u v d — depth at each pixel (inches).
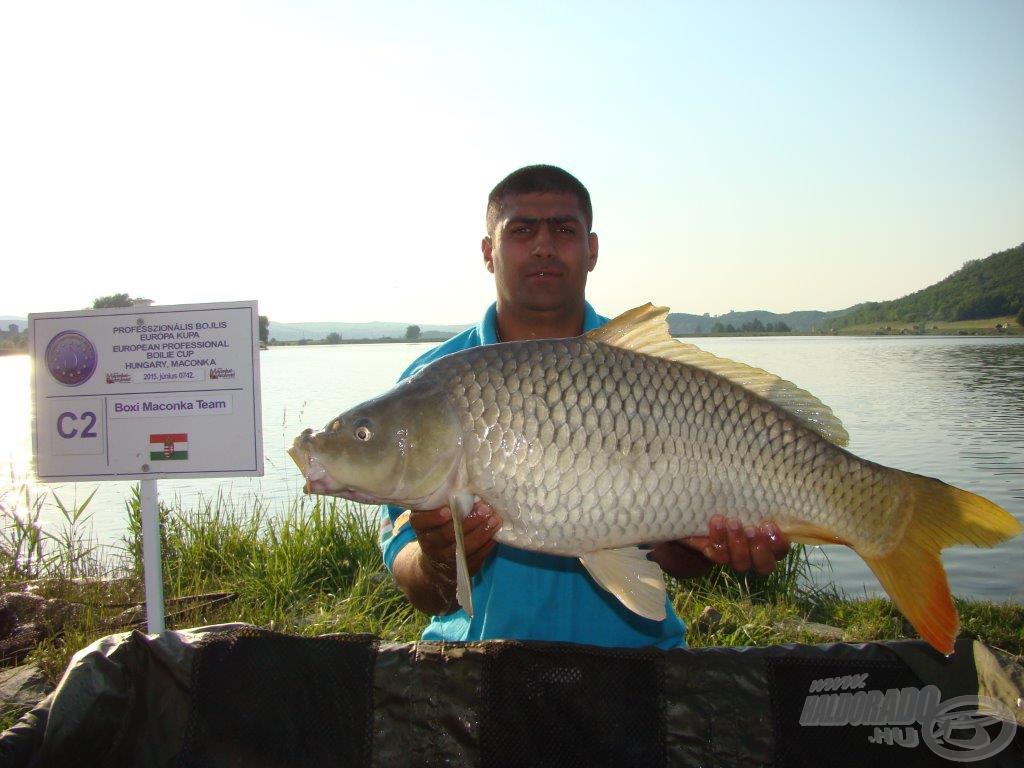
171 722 41.4
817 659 42.8
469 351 43.8
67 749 38.4
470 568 46.3
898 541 44.3
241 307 60.9
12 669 69.9
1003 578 125.3
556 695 41.7
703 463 42.9
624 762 41.4
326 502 116.3
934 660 42.7
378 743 41.3
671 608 56.1
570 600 52.8
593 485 41.9
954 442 284.0
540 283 57.1
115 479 62.1
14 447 259.0
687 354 45.1
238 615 85.0
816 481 44.1
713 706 42.0
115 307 61.8
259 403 61.1
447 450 42.4
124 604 88.7
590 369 42.5
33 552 112.5
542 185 57.2
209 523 115.0
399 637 76.9
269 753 40.8
